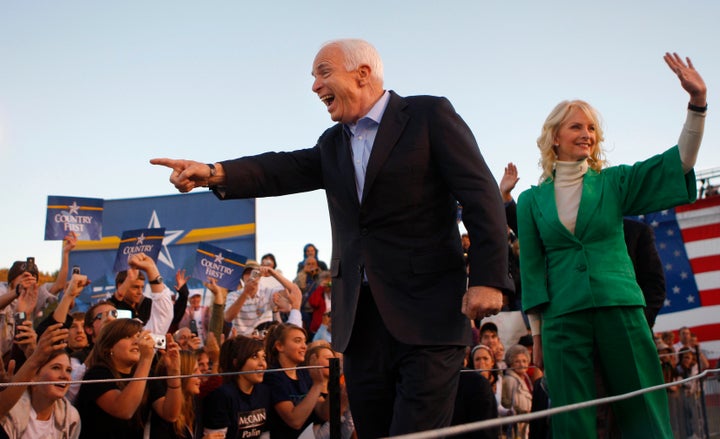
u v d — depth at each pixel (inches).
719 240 521.0
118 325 178.1
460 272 106.5
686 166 136.3
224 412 187.9
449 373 101.6
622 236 143.3
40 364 156.7
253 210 430.0
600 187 143.9
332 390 142.6
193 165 108.0
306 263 404.2
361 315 107.0
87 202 318.7
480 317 99.4
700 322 517.7
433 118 106.5
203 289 399.2
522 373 256.1
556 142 150.2
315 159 117.8
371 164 105.3
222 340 294.2
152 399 180.1
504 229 101.7
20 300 233.6
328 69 109.0
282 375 208.4
